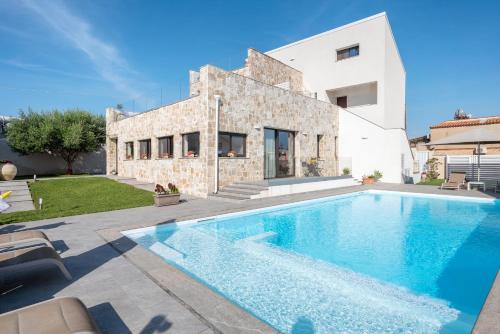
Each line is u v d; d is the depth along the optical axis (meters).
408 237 7.39
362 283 4.59
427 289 4.39
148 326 2.84
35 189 13.95
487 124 24.00
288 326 3.36
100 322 2.93
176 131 14.20
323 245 6.71
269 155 15.46
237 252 6.14
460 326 3.37
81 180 17.34
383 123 20.06
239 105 13.39
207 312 3.06
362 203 12.51
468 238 7.26
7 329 2.04
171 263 5.44
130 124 19.06
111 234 6.37
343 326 3.36
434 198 13.25
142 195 12.61
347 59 21.67
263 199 11.85
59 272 4.27
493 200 11.81
